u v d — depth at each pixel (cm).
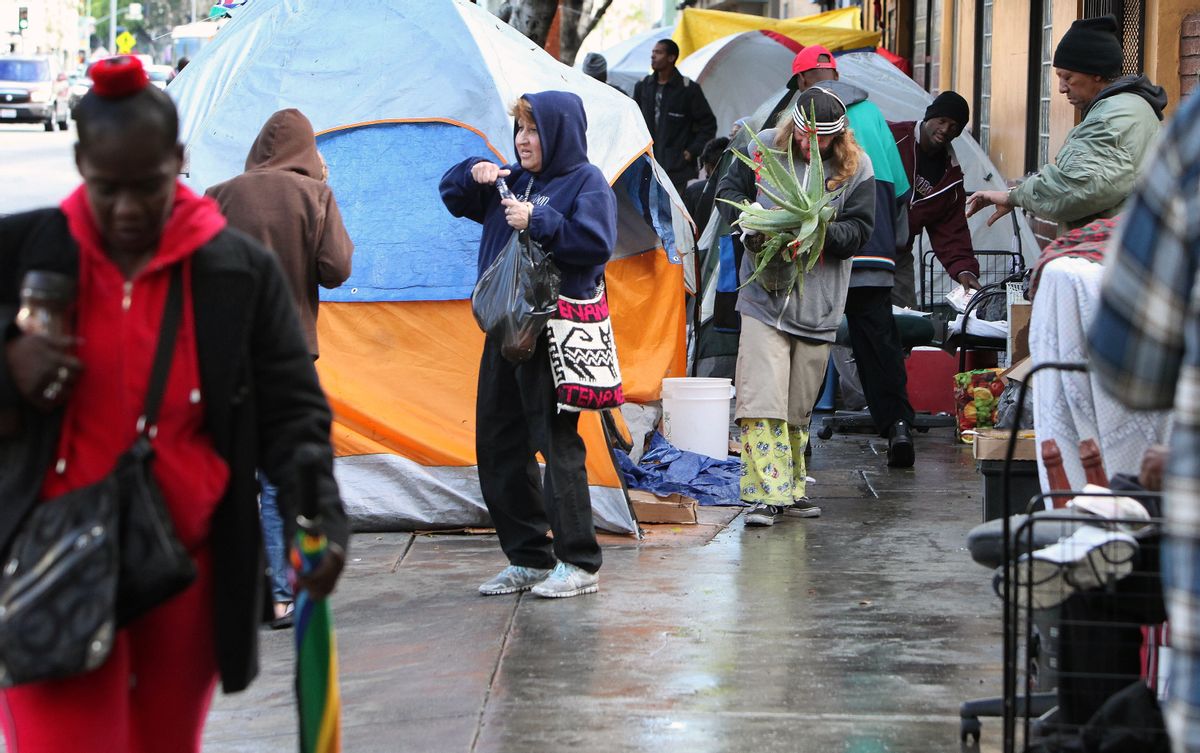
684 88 1620
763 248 734
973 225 1341
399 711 489
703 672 525
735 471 827
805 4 3147
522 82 762
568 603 614
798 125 738
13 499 288
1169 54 1002
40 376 282
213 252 301
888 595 624
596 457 730
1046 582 382
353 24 778
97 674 288
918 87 1548
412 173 761
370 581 654
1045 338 479
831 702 494
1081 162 682
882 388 912
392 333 759
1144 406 238
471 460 746
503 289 582
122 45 6156
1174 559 225
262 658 551
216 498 301
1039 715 432
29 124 5384
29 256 295
